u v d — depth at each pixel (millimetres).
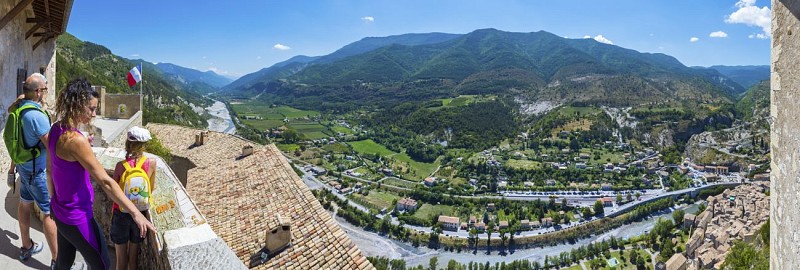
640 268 63750
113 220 5324
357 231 79250
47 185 5250
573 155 146125
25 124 5156
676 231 76062
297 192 16047
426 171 131500
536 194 106875
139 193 5289
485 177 122188
